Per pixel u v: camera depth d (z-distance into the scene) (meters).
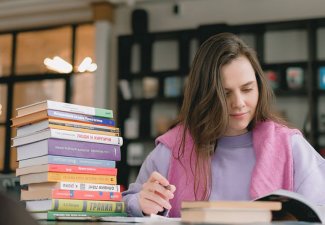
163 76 6.29
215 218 0.88
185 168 1.62
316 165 1.53
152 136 6.16
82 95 6.85
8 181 1.81
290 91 5.57
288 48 5.83
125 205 1.43
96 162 1.41
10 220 0.74
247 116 1.52
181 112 1.69
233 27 5.80
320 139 5.62
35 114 1.37
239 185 1.55
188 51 6.17
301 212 1.07
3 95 7.20
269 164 1.52
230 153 1.60
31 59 7.17
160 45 6.36
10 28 7.29
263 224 0.86
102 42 6.48
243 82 1.48
